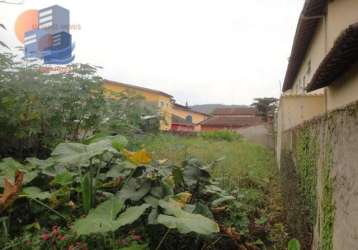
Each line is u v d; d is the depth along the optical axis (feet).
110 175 13.16
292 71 45.19
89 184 11.93
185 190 14.28
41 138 17.60
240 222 13.94
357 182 6.73
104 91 19.27
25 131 16.20
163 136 30.63
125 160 14.05
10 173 12.50
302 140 17.35
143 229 11.54
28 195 11.03
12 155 17.34
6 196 10.45
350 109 7.36
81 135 19.17
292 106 34.99
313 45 31.76
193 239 12.03
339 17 23.29
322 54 26.91
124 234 11.20
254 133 74.23
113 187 13.56
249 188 21.65
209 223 10.14
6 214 11.59
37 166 13.37
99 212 10.14
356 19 22.77
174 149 28.78
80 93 17.46
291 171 20.30
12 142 17.12
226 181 20.66
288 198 17.13
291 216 14.53
